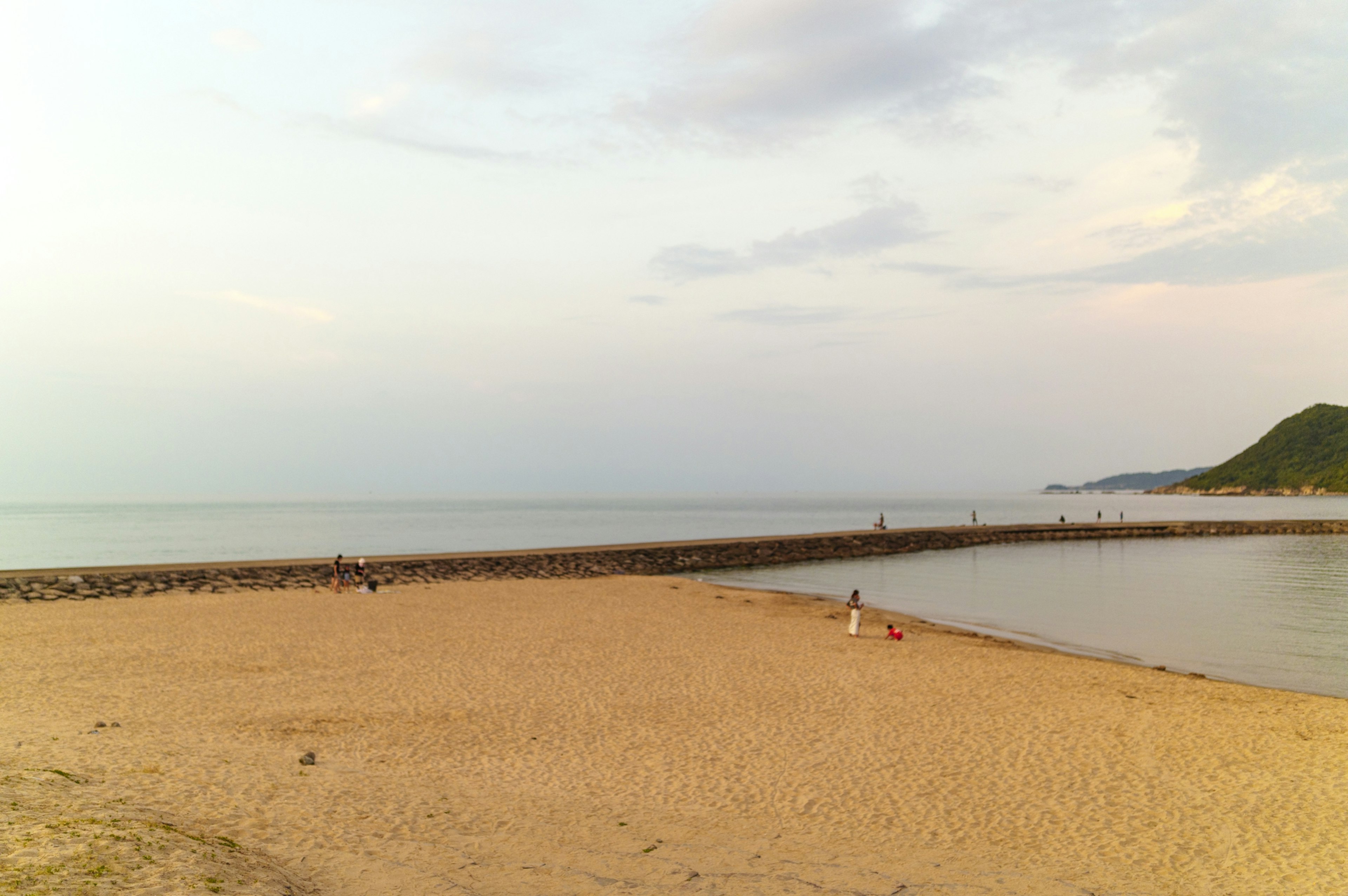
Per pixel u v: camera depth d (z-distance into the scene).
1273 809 12.46
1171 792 13.24
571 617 32.34
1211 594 43.09
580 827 11.03
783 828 11.50
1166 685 21.23
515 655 24.03
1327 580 49.12
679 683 20.84
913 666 23.23
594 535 106.56
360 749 14.70
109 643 25.22
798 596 42.28
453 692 19.47
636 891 8.59
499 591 41.59
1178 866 10.37
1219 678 23.70
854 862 10.10
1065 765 14.62
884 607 38.53
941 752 15.33
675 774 13.92
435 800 11.84
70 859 6.57
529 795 12.59
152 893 6.26
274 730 15.74
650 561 58.38
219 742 14.49
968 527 90.50
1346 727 17.19
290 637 26.62
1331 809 12.43
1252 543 83.06
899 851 10.67
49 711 16.52
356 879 8.23
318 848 9.18
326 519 157.00
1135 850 10.89
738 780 13.68
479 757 14.56
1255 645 28.75
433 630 28.47
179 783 11.16
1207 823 11.90
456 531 114.50
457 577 48.47
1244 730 16.95
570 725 16.86
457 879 8.54
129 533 105.75
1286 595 42.19
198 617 30.67
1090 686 20.97
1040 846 10.98
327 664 22.33
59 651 23.72
